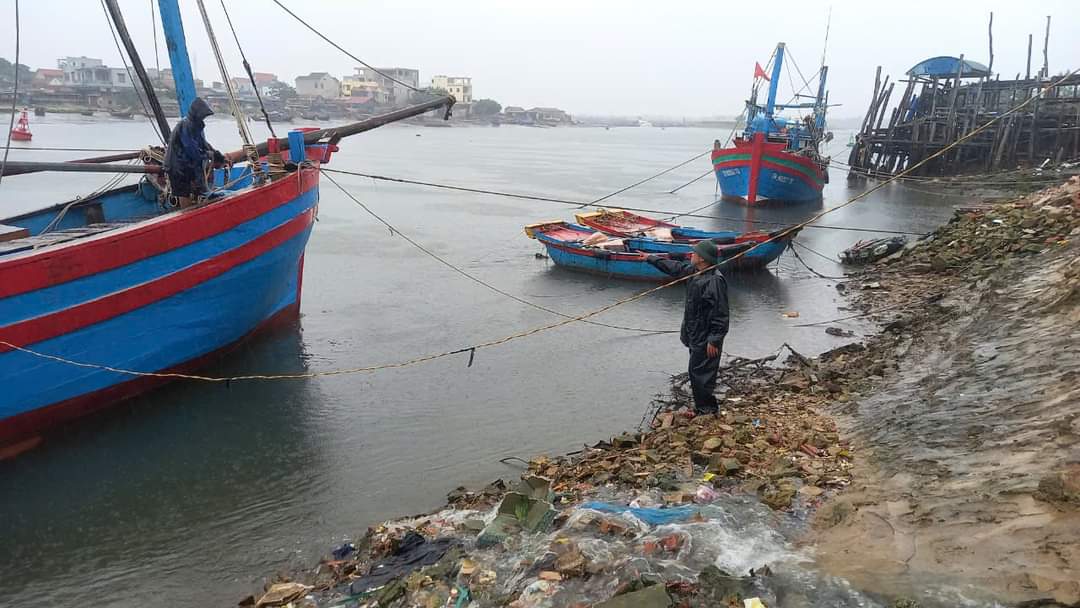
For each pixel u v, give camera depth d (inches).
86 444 374.6
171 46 497.0
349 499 317.7
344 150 3248.0
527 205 1475.1
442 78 7741.1
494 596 194.9
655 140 6456.7
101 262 368.5
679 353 524.4
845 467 261.9
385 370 486.0
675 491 255.8
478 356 516.4
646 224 976.9
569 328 590.6
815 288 729.6
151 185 530.3
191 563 273.1
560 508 255.3
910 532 190.5
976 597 154.3
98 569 271.9
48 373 364.2
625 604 166.1
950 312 512.4
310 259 846.5
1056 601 146.7
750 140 1529.3
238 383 457.7
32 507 317.1
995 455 229.5
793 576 174.6
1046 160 1736.0
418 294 699.4
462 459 354.3
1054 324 358.9
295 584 238.2
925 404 311.0
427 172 2210.9
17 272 336.5
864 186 2047.2
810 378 410.9
